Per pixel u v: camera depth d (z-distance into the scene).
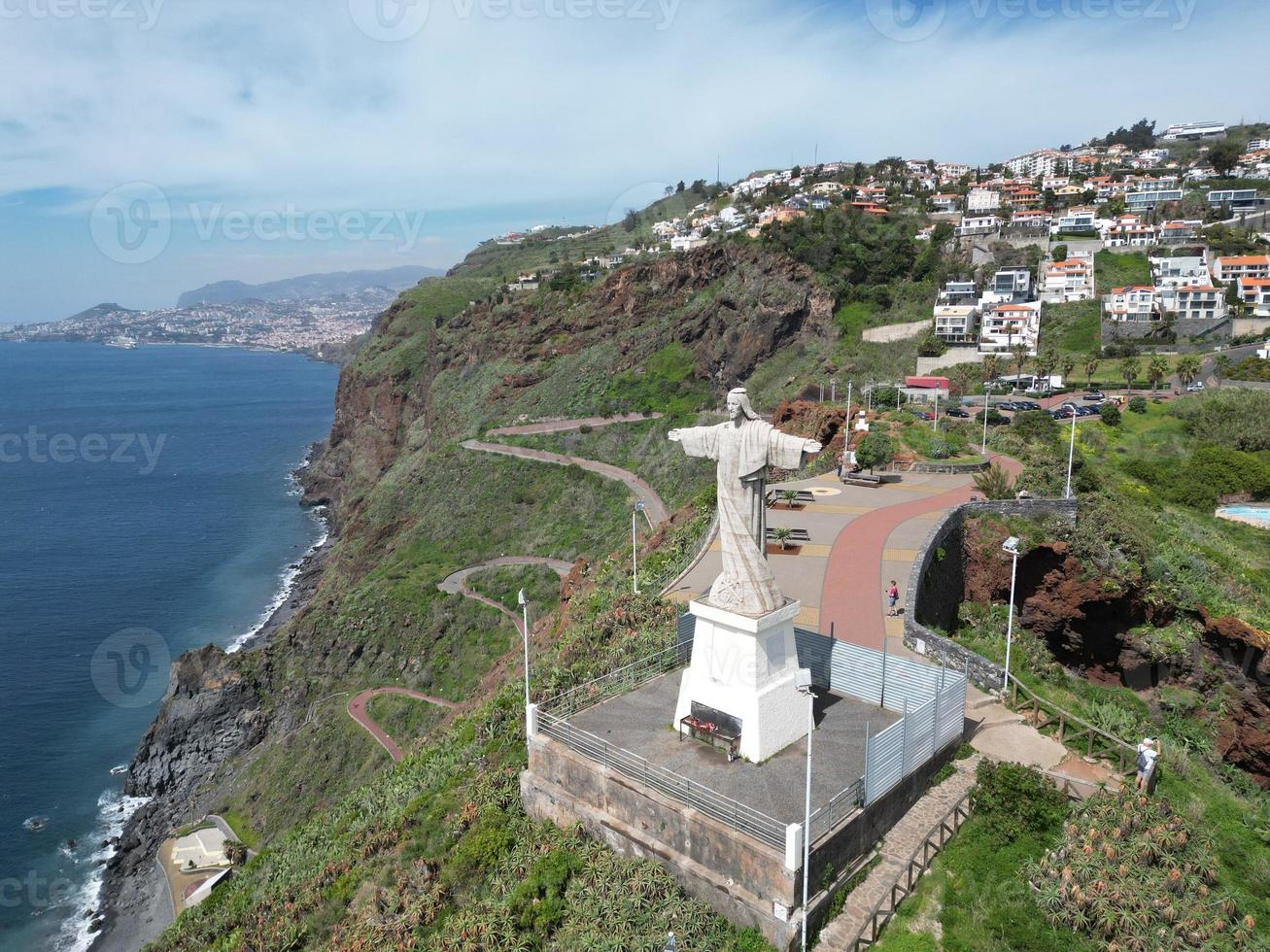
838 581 32.50
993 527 37.06
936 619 32.62
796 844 15.93
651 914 17.52
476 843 22.03
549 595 78.00
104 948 44.03
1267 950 15.78
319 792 55.28
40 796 57.97
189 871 49.66
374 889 24.34
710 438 19.61
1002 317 109.31
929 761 20.41
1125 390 86.50
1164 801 19.39
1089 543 35.38
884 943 16.48
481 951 18.48
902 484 47.56
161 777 60.09
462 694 64.69
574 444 109.44
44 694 70.38
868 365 102.50
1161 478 60.19
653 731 21.84
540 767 22.47
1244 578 41.22
